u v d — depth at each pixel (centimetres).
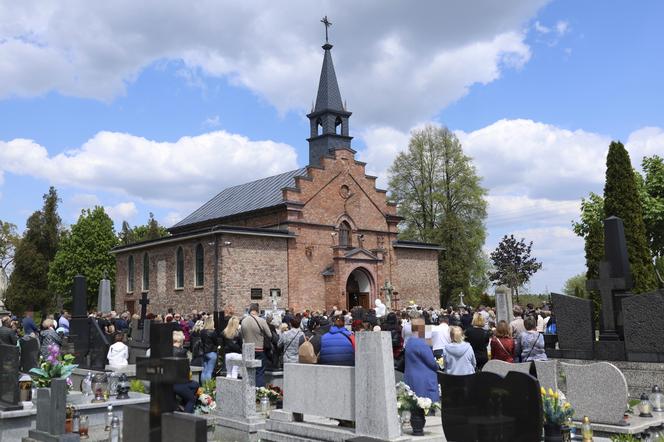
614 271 1602
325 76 4894
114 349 1780
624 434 1002
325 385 995
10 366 1148
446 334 1677
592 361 1510
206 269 3966
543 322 2181
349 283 4531
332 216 4441
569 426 916
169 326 782
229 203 5253
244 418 1184
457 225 5884
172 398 758
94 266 7338
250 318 1609
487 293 6344
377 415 882
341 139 4819
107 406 1259
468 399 752
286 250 4169
